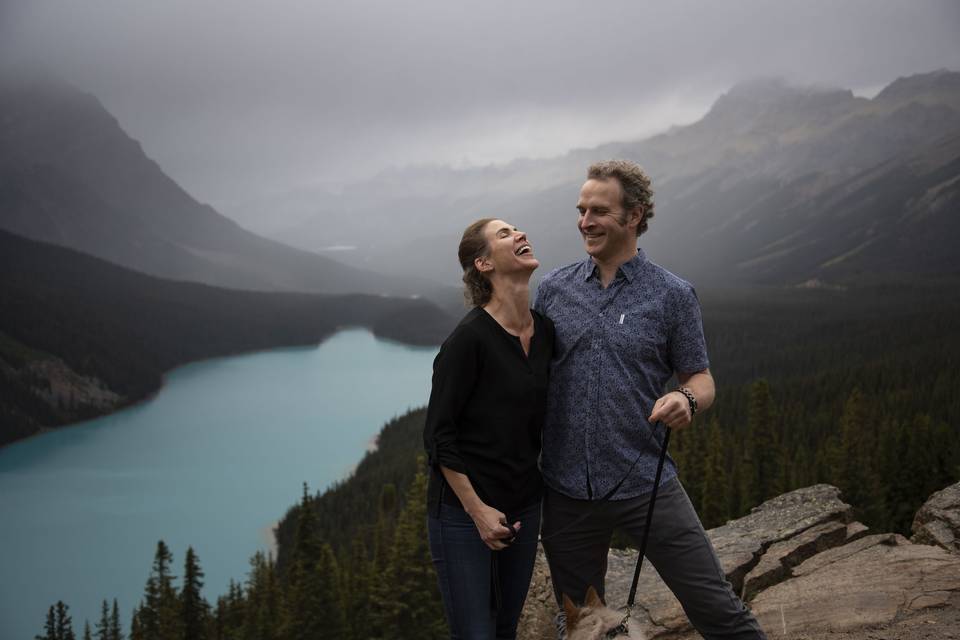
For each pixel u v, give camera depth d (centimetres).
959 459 3744
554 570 453
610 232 419
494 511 388
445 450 392
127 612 10950
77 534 14300
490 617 413
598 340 419
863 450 4297
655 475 419
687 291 423
